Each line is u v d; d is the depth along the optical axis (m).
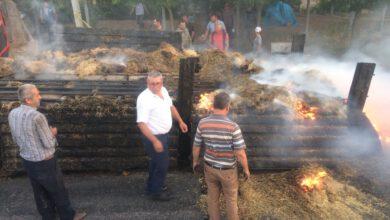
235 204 4.24
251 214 4.85
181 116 5.68
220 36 13.10
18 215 4.71
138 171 5.93
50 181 4.12
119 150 5.79
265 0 15.66
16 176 5.68
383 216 4.89
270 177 5.71
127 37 10.24
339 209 4.99
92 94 6.14
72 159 5.74
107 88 6.55
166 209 4.89
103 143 5.74
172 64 8.28
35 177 4.08
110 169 5.83
